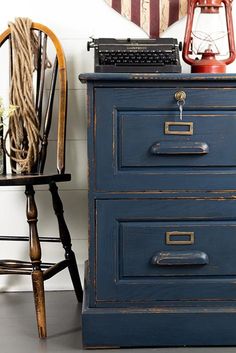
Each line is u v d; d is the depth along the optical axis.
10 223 2.54
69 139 2.54
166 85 1.87
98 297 1.91
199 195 1.90
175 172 1.90
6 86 2.51
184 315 1.90
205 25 2.25
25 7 2.49
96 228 1.90
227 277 1.92
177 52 2.13
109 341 1.90
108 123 1.88
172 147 1.87
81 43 2.50
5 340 1.97
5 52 2.50
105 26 2.49
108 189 1.89
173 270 1.91
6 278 2.55
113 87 1.87
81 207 2.56
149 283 1.91
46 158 2.54
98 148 1.88
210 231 1.90
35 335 2.02
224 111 1.89
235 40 2.44
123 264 1.91
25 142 2.36
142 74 1.84
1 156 2.30
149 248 1.91
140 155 1.89
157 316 1.90
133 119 1.88
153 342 1.91
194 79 1.85
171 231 1.90
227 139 1.89
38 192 2.55
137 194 1.90
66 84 2.29
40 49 2.37
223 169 1.90
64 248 2.31
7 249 2.55
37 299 2.00
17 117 2.33
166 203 1.90
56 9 2.49
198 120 1.88
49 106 2.35
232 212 1.90
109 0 2.47
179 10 2.46
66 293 2.53
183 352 1.86
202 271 1.91
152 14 2.47
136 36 2.49
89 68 2.51
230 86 1.88
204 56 2.14
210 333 1.90
